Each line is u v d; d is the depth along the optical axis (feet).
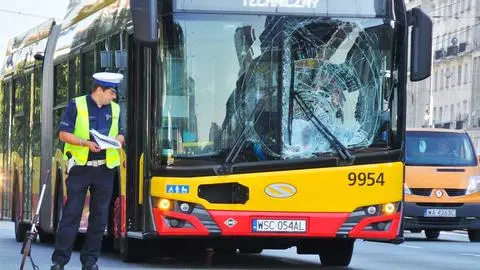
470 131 351.67
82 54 66.13
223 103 52.19
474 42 352.90
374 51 53.11
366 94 52.90
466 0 359.05
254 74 52.34
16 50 89.15
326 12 52.95
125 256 59.21
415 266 62.85
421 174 98.37
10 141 88.84
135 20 49.80
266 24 52.54
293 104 52.44
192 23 52.21
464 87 360.48
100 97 46.70
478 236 100.07
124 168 56.80
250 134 52.13
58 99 71.77
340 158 52.49
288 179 52.16
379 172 52.80
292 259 67.67
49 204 72.74
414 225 97.96
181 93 52.16
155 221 52.13
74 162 46.73
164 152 52.03
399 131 53.11
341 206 52.49
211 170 51.90
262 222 52.01
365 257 70.59
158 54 52.08
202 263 60.90
